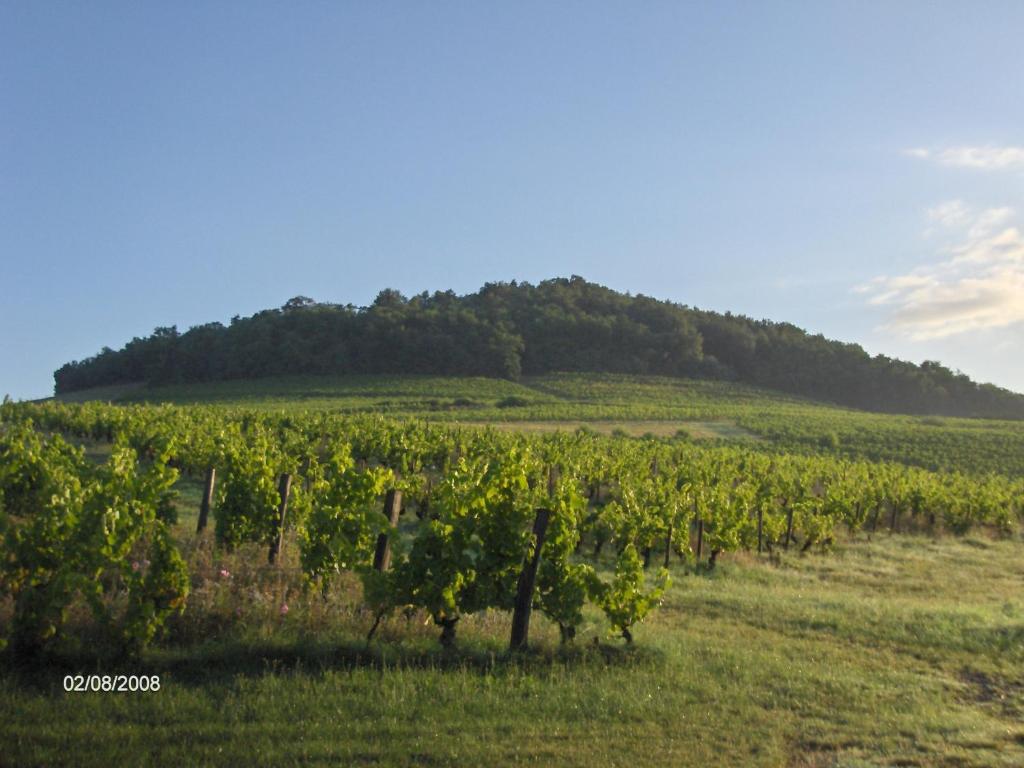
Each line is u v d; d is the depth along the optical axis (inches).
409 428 1353.3
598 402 3105.3
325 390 3004.4
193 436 1050.1
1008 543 1019.3
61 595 291.1
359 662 310.7
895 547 927.7
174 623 327.9
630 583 373.7
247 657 307.9
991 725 296.7
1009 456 2198.6
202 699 264.1
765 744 263.6
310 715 257.6
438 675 305.7
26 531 313.6
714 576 682.8
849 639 434.6
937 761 256.2
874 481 1221.1
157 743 231.1
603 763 238.2
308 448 1084.5
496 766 231.5
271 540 480.7
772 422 2699.3
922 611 492.1
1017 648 409.4
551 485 970.1
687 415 2746.1
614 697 297.4
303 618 353.4
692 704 300.0
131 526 314.7
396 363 3516.2
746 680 335.0
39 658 290.5
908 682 352.2
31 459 527.2
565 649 361.1
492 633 382.6
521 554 368.2
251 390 3065.9
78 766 212.8
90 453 1181.7
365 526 420.2
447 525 351.6
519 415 2486.5
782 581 673.6
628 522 712.4
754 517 891.4
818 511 928.3
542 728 263.3
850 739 273.9
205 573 388.2
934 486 1178.6
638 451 1414.9
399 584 349.1
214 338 3668.8
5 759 214.5
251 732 241.3
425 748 239.1
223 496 491.2
